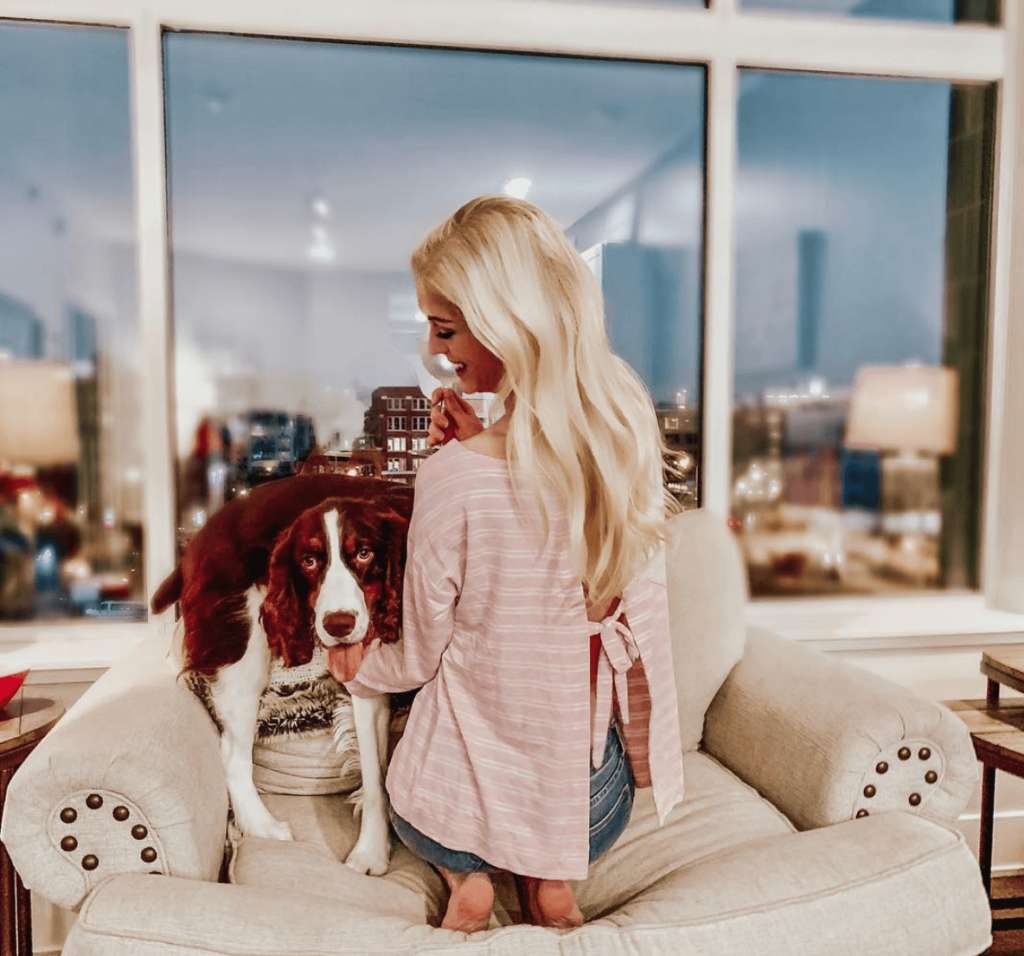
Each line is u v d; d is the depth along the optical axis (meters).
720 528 1.74
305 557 1.25
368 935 0.93
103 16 1.79
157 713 1.16
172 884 0.99
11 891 1.42
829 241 2.18
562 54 1.99
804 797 1.27
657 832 1.29
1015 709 1.72
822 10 2.11
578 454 0.99
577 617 1.01
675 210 2.10
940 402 2.21
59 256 1.84
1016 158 2.16
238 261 1.91
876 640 2.05
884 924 0.99
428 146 1.97
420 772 1.08
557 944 0.94
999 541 2.26
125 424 1.90
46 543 1.89
